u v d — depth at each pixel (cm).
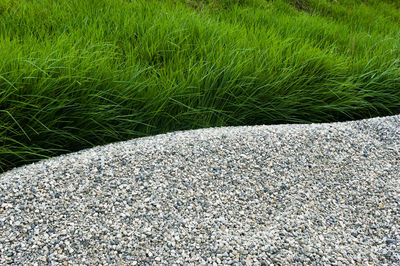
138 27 410
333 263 204
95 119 303
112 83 317
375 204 252
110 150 267
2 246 196
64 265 190
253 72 369
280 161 273
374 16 723
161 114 331
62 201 222
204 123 343
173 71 366
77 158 257
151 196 230
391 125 338
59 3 447
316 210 241
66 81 296
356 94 402
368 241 224
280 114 365
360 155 293
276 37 442
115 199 226
